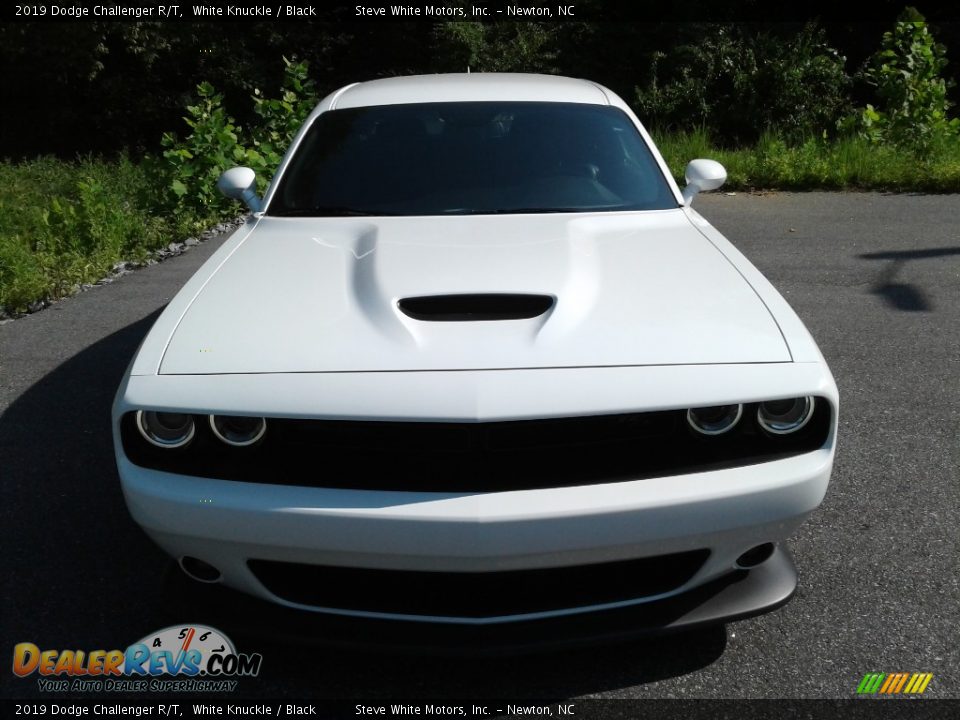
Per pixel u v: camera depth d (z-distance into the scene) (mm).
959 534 2879
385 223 3041
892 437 3592
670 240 2898
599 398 2012
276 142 8961
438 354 2117
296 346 2189
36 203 10484
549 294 2361
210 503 2006
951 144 10602
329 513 1963
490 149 3398
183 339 2264
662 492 1997
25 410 3965
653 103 17188
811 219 7922
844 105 17047
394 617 2129
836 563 2736
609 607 2148
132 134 18594
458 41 17250
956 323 4996
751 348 2184
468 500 1963
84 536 2922
